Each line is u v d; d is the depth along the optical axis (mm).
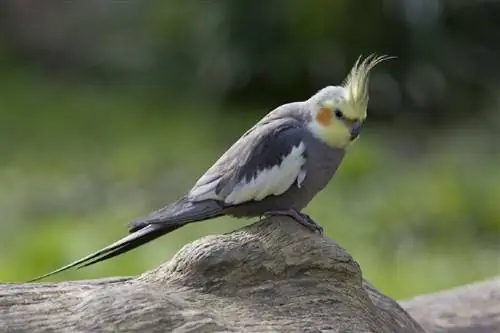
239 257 5844
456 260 12523
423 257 12570
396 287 11555
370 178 14891
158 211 6320
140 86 19984
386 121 17703
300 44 18500
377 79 17969
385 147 16297
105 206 14086
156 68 20062
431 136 16922
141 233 6168
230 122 17688
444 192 14234
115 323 5180
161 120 17922
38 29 21844
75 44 21375
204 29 19141
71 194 14547
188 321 5258
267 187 6258
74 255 12203
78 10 21656
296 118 6500
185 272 5816
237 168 6320
